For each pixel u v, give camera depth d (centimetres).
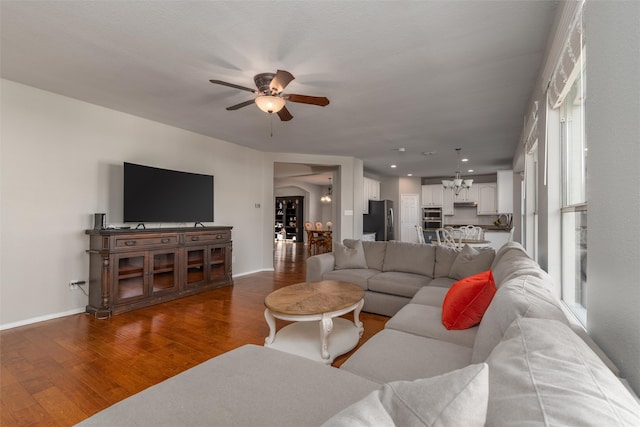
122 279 346
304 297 260
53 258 329
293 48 234
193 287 426
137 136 404
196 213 456
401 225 948
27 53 248
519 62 252
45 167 325
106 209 372
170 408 98
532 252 365
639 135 76
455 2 182
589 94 108
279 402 102
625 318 84
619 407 51
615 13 88
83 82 302
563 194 219
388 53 240
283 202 1382
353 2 183
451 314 184
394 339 172
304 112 377
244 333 287
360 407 56
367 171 857
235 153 554
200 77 287
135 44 233
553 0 179
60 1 187
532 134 313
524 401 56
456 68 263
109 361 231
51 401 183
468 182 661
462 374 57
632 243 80
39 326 302
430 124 422
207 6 189
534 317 104
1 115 297
